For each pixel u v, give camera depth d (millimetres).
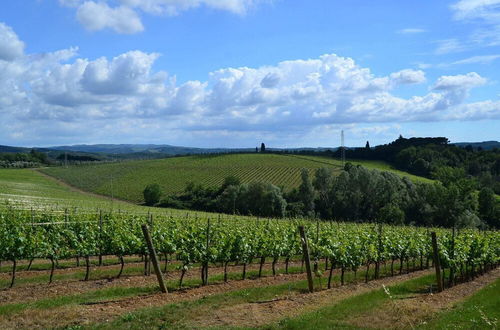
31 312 10398
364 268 21344
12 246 13688
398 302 12367
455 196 65250
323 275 18547
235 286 15078
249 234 18141
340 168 99312
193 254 14750
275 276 17891
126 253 16562
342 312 11086
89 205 57875
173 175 101625
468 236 20953
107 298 12289
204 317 10555
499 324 9969
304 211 73812
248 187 74750
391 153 115125
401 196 72812
